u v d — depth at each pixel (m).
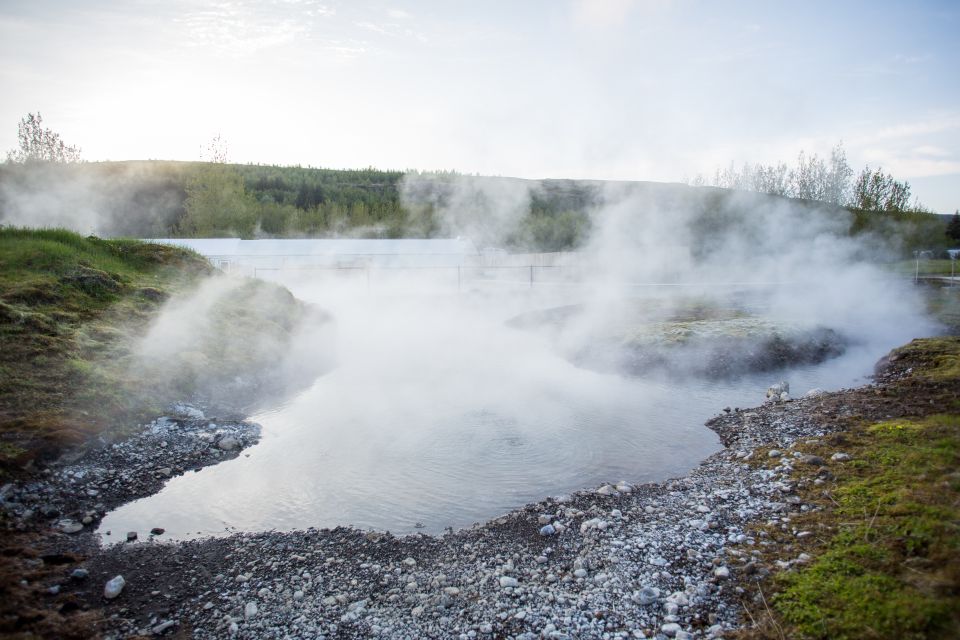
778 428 11.93
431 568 7.37
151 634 6.05
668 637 5.75
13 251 18.48
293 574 7.26
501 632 6.00
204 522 8.81
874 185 58.03
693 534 7.80
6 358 12.77
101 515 8.98
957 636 4.99
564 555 7.58
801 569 6.48
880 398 12.67
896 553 6.29
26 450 9.98
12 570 7.08
